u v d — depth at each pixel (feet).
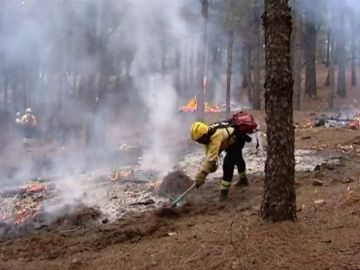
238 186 26.09
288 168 15.98
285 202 16.02
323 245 14.33
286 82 15.52
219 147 22.71
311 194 21.49
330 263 13.25
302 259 13.61
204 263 14.16
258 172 29.91
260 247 14.51
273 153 15.97
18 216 24.56
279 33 15.43
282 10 15.39
